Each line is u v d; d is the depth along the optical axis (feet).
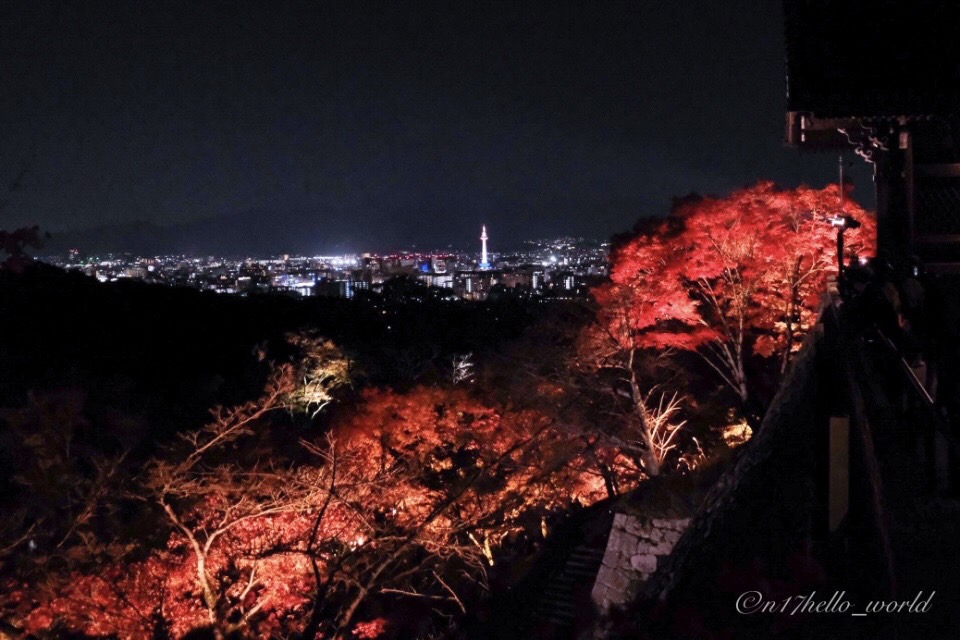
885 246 38.65
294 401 79.20
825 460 23.47
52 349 91.91
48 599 40.14
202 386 89.35
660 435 69.51
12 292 100.27
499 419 61.00
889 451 18.66
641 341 63.93
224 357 110.01
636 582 42.78
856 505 20.48
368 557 43.19
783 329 63.57
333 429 60.59
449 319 123.13
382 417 58.70
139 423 66.13
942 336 18.21
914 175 37.81
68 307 103.24
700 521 30.17
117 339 101.91
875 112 35.17
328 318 131.34
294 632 46.44
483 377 67.00
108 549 41.70
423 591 58.49
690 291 69.56
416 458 54.34
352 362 89.81
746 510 27.84
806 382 30.68
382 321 131.13
